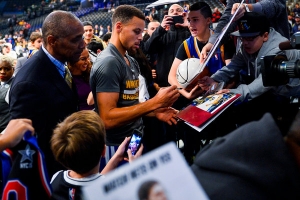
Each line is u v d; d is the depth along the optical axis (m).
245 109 2.48
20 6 29.30
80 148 1.46
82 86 3.37
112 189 0.57
